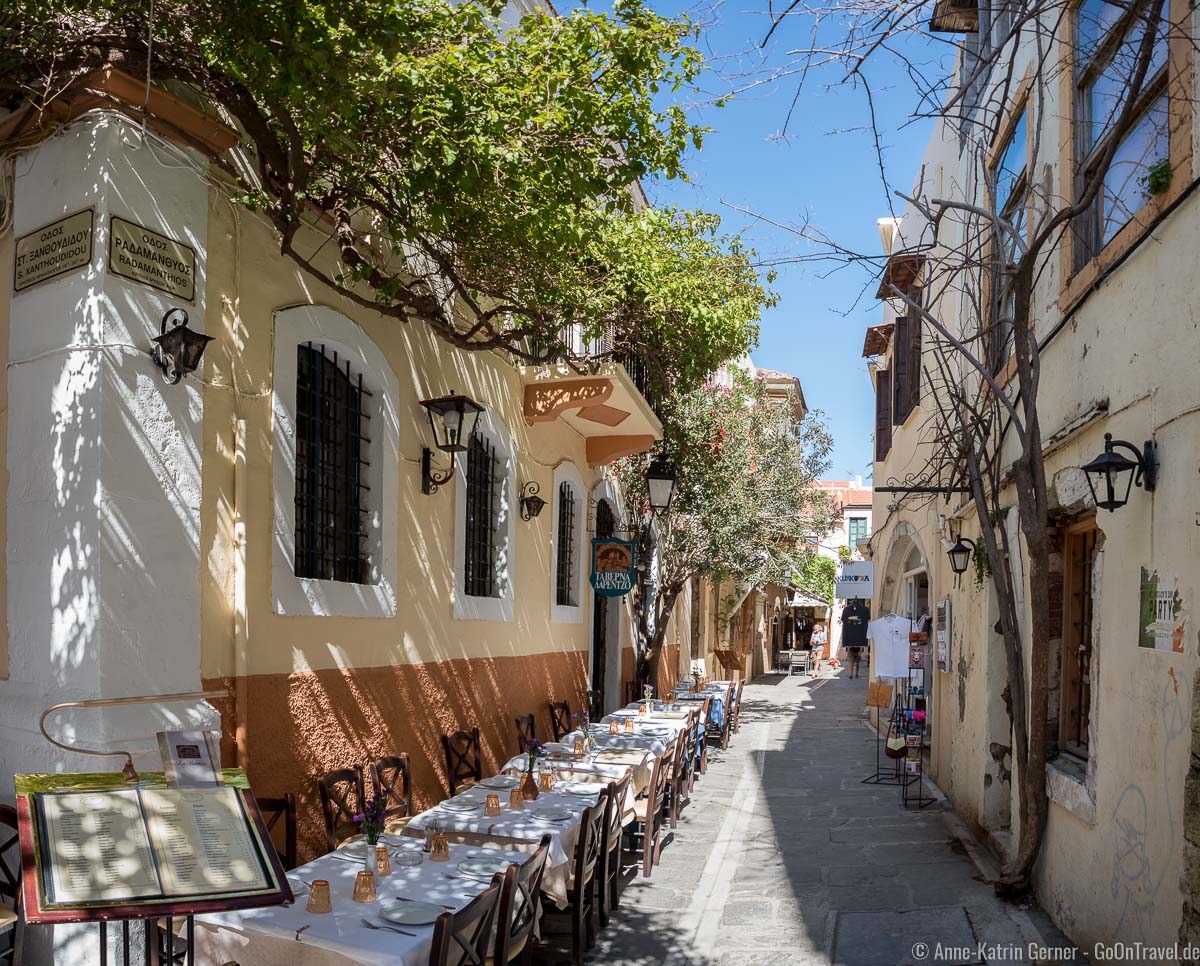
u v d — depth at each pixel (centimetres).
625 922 655
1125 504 510
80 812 317
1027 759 659
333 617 649
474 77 499
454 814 643
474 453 944
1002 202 883
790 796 1115
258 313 586
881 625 1168
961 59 1020
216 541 544
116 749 461
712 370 1059
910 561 1683
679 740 954
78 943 453
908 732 1241
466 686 866
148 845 314
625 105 522
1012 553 779
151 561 492
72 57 476
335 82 455
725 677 2739
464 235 624
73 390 480
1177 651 438
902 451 1527
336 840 601
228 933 416
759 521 1822
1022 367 609
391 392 738
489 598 942
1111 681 530
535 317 723
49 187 504
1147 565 483
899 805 1055
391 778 693
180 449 514
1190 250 443
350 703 667
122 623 473
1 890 453
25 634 492
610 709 1510
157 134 512
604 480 1412
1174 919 432
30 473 496
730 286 979
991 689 854
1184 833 404
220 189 552
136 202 498
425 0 505
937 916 648
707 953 596
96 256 478
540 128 521
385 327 734
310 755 617
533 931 501
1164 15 504
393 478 736
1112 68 578
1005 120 848
